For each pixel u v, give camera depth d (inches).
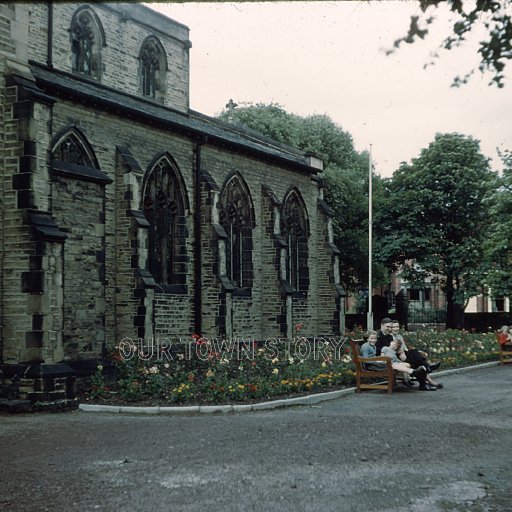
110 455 311.7
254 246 1116.5
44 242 524.7
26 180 531.5
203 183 972.6
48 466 289.9
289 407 502.0
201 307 964.6
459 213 1772.9
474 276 1704.0
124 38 970.1
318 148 1871.3
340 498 233.3
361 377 625.0
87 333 612.1
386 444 333.4
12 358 524.4
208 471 274.8
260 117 1838.1
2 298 530.9
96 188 633.0
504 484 254.7
